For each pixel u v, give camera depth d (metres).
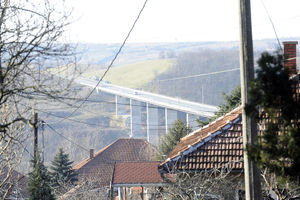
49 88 17.91
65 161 91.94
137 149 114.94
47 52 17.45
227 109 65.75
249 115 14.03
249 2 18.38
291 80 13.91
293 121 14.02
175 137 92.19
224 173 32.25
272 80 13.53
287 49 38.00
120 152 112.88
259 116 14.25
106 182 99.44
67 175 82.69
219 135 35.69
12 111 27.17
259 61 13.74
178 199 30.83
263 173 24.88
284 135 13.34
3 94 16.59
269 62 13.73
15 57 16.89
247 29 18.31
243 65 18.28
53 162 92.44
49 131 173.88
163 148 92.44
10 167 29.70
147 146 115.00
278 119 14.01
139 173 42.38
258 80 13.64
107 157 110.62
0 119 26.86
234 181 33.44
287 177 14.38
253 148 13.99
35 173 36.78
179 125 93.56
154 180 40.12
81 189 61.25
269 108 13.55
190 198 29.45
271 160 15.05
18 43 17.86
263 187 27.39
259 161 13.86
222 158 33.88
